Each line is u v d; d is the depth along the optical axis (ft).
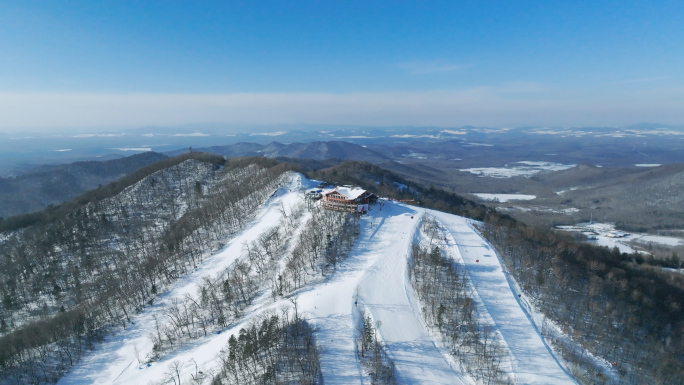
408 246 544.21
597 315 415.44
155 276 592.60
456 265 496.23
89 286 582.76
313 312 395.34
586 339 380.78
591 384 323.16
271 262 555.28
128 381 371.76
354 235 579.07
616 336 387.75
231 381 317.22
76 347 444.14
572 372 335.26
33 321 505.66
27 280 603.26
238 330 396.37
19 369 400.06
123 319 497.87
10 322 510.58
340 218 622.13
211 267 594.24
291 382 303.27
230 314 457.27
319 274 491.31
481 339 365.40
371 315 395.75
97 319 493.77
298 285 474.49
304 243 552.82
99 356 428.97
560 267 491.31
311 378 303.89
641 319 420.36
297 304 412.77
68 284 601.62
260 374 315.58
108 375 394.73
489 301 425.69
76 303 554.46
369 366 325.01
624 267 563.89
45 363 415.85
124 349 436.76
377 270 482.28
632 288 477.36
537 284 460.55
